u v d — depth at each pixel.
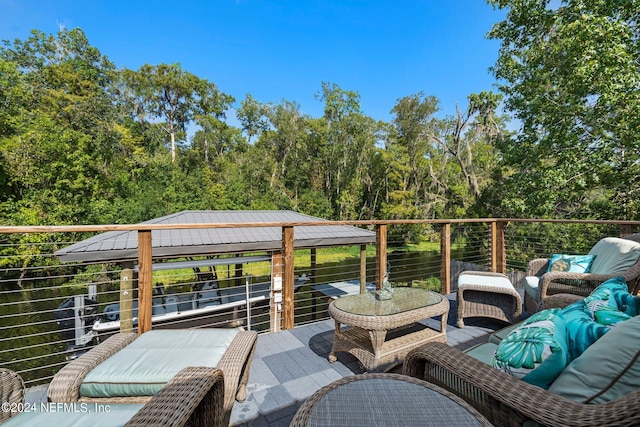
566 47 8.06
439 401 1.10
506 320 3.06
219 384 1.32
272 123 27.67
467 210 15.20
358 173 23.41
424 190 20.55
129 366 1.64
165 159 22.66
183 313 4.66
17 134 14.58
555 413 0.90
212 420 1.28
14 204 13.26
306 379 2.31
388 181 21.91
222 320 5.30
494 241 4.81
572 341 1.21
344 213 23.50
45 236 11.74
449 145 19.28
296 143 26.11
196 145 28.34
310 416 1.02
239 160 26.55
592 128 8.43
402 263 15.70
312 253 7.20
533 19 9.77
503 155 11.16
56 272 12.04
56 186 14.48
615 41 7.21
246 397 2.09
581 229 8.39
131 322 3.82
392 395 1.14
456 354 1.31
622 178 8.16
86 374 1.58
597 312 1.31
